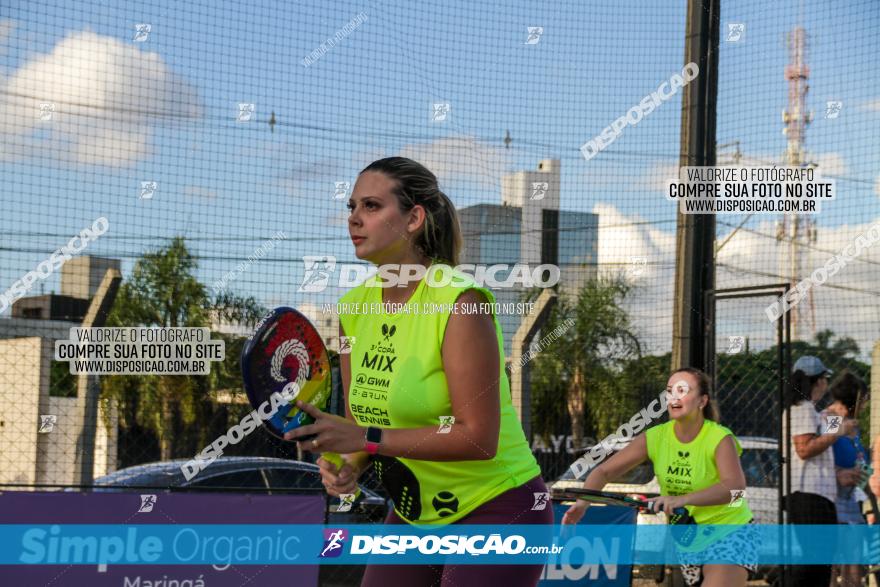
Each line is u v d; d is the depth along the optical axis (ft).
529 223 20.59
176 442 20.27
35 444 19.15
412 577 8.56
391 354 8.26
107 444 19.99
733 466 13.70
